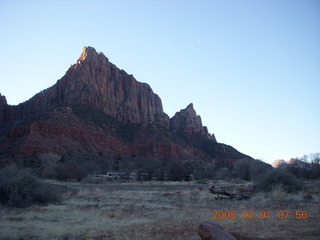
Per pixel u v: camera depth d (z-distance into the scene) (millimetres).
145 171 86750
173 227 13727
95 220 15141
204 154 167125
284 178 31500
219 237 8938
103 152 125812
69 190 32812
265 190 30938
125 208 20328
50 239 11531
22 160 93562
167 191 36781
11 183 20828
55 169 66500
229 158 170625
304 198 25953
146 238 11547
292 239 11312
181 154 149250
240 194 26141
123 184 56906
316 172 74562
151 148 148750
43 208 19656
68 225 13781
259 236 11844
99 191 32906
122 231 12836
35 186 22250
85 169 72125
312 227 13539
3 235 11609
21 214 16641
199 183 63844
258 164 91375
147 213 17953
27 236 11852
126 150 145000
